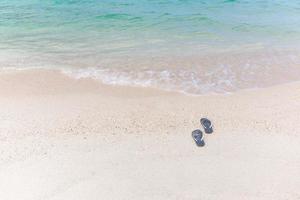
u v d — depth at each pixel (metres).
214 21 18.95
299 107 10.34
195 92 11.33
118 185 7.29
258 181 7.44
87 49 14.69
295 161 8.05
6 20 18.19
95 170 7.69
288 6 22.38
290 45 15.52
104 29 17.31
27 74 12.26
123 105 10.41
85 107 10.24
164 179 7.48
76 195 6.99
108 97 10.89
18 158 7.95
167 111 10.11
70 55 14.02
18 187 7.12
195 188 7.24
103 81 11.98
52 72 12.52
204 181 7.43
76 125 9.31
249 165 7.91
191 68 13.11
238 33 17.09
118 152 8.30
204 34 16.92
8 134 8.80
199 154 8.28
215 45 15.49
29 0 22.62
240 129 9.26
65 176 7.48
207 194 7.10
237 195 7.07
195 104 10.53
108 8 21.14
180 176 7.57
